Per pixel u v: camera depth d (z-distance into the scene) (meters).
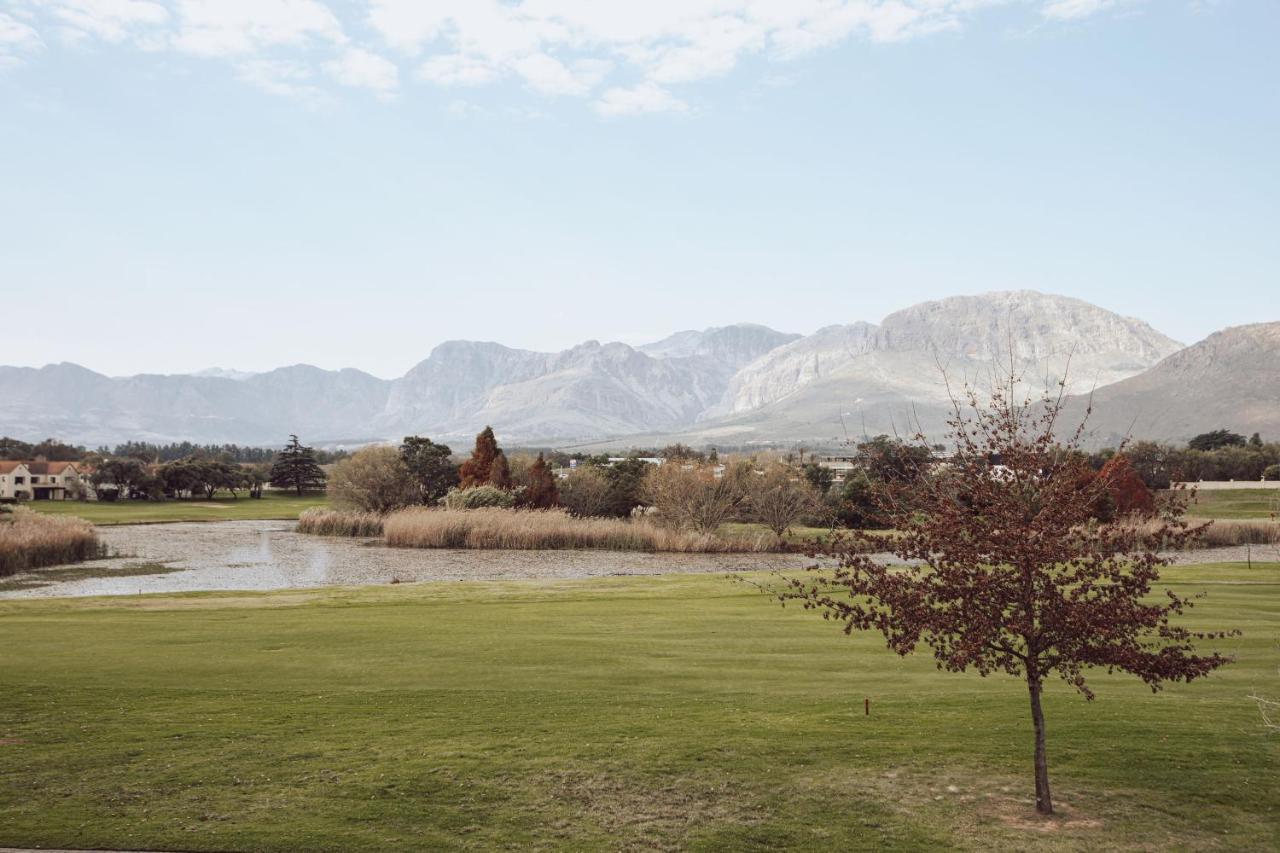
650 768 11.88
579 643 21.20
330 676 17.36
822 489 85.31
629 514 88.81
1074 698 15.51
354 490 85.44
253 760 12.16
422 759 12.22
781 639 21.80
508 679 17.11
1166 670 10.14
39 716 14.25
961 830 9.98
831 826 10.10
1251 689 16.17
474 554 59.84
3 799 10.75
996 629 10.48
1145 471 81.81
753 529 77.44
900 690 16.19
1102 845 9.56
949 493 10.78
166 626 24.09
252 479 151.88
